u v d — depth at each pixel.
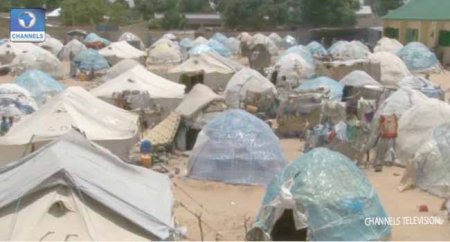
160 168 22.45
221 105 26.39
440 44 62.22
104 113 22.75
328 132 24.38
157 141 24.67
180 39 79.50
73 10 92.88
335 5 94.75
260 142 21.31
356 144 23.27
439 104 23.20
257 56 50.50
